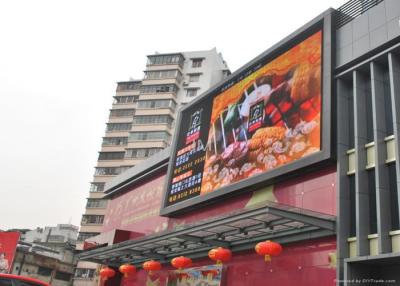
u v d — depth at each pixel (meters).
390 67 12.70
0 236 29.81
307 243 13.28
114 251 20.09
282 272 13.71
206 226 14.00
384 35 13.27
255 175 15.98
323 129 13.77
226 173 17.83
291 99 15.72
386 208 11.62
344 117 13.95
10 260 28.89
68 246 54.84
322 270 12.39
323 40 15.32
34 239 70.69
